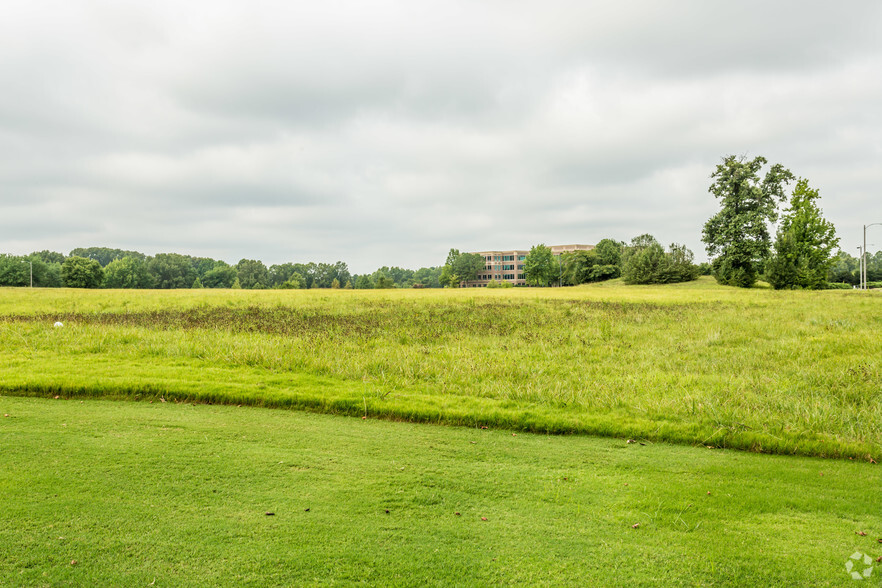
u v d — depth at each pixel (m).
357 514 4.33
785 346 13.09
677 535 4.14
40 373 8.81
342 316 20.80
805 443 6.34
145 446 5.75
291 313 21.77
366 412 7.53
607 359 12.02
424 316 20.97
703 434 6.68
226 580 3.34
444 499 4.70
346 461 5.57
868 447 6.21
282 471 5.19
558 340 14.48
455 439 6.53
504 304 27.62
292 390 8.24
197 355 11.28
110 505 4.30
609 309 24.30
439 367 10.26
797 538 4.12
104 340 12.44
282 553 3.68
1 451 5.45
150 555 3.59
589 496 4.86
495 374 9.99
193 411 7.39
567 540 4.02
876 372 9.92
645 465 5.74
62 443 5.75
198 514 4.21
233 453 5.64
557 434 6.91
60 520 4.02
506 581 3.45
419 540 3.95
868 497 4.92
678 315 21.02
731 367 11.00
